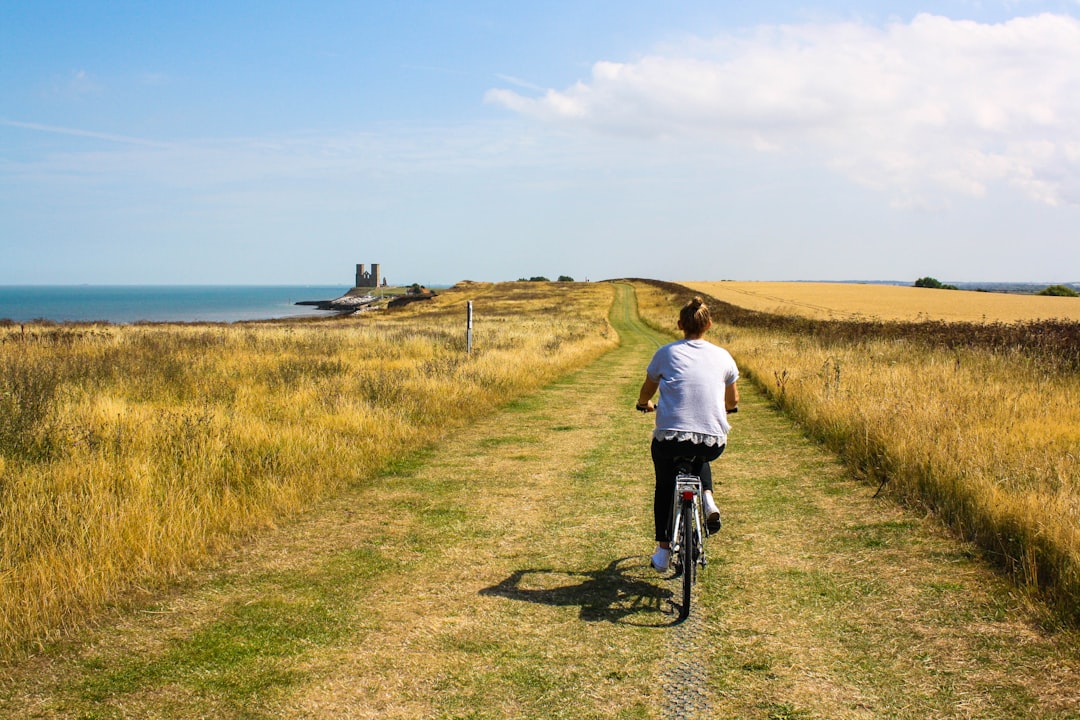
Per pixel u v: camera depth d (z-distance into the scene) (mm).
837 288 100562
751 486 7504
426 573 5121
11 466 6559
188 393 11445
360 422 9586
